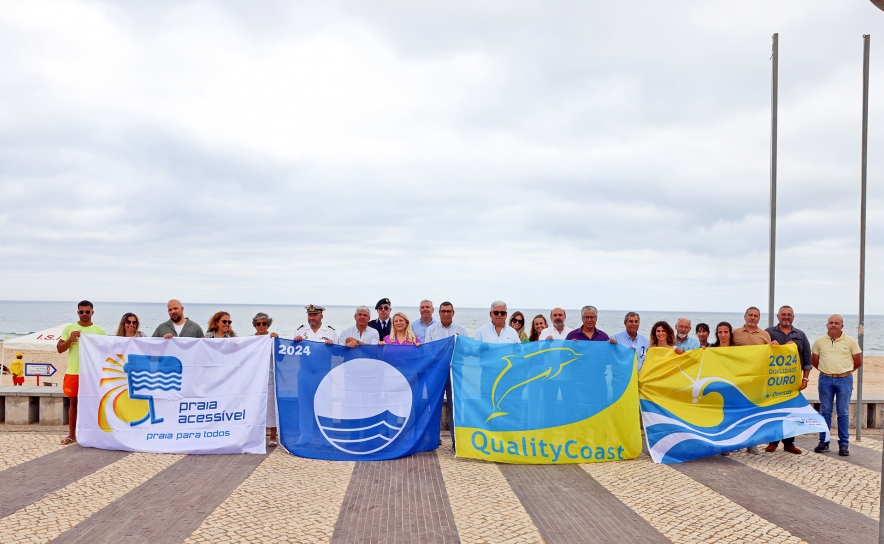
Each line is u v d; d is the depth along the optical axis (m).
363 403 8.07
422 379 8.22
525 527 5.37
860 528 5.40
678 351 8.37
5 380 21.16
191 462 7.44
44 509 5.64
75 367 8.40
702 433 8.07
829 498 6.30
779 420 8.21
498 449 7.75
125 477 6.71
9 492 6.14
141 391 8.10
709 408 8.31
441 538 5.06
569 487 6.64
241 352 8.21
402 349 8.26
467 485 6.65
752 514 5.77
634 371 8.16
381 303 10.44
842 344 8.47
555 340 8.26
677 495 6.38
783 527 5.42
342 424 7.99
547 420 7.92
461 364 8.21
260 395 8.11
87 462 7.34
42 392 9.52
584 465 7.67
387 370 8.17
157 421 8.04
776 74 10.70
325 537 5.04
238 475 6.88
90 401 8.11
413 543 4.94
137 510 5.64
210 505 5.80
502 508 5.88
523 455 7.71
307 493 6.25
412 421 8.09
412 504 5.95
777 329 9.01
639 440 8.02
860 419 9.44
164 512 5.59
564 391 8.04
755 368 8.46
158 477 6.75
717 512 5.82
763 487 6.70
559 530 5.30
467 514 5.68
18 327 75.25
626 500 6.19
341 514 5.62
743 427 8.17
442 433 9.45
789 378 8.61
